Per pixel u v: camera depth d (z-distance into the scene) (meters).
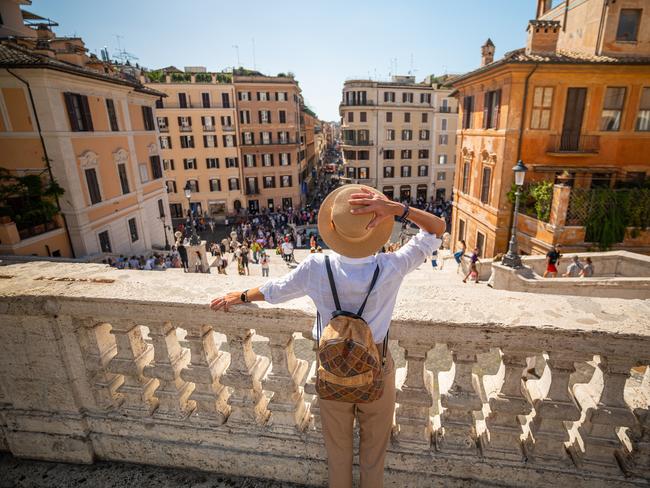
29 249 19.86
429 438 2.53
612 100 18.06
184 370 2.66
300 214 52.94
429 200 64.88
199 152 55.03
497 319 2.10
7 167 21.27
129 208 27.80
